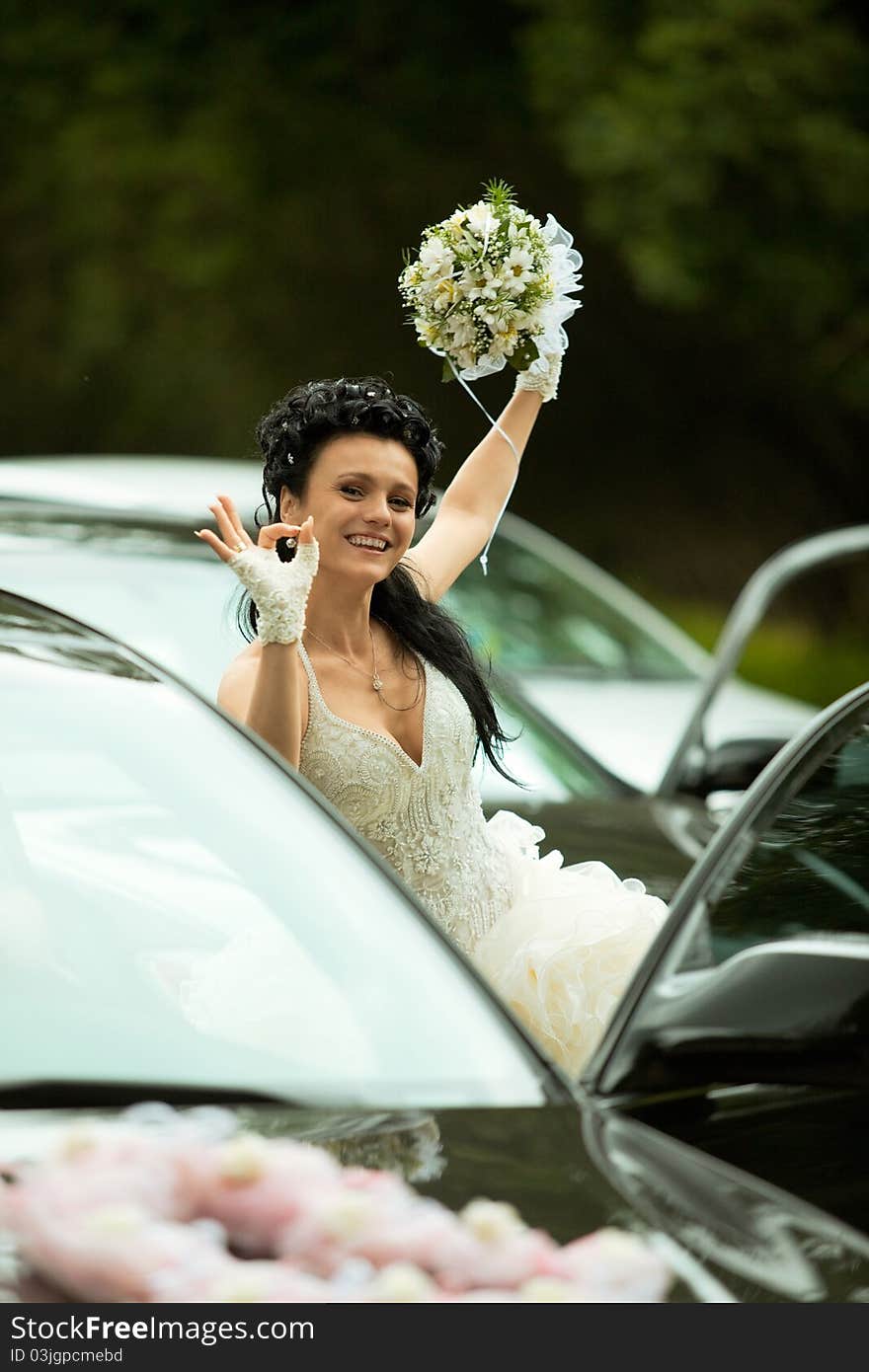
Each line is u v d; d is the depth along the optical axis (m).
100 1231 3.80
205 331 44.34
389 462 7.28
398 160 43.97
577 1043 6.73
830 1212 4.67
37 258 44.28
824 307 35.69
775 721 16.34
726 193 34.41
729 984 5.03
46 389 45.66
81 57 43.25
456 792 7.54
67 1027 4.84
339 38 43.88
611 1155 4.54
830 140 33.06
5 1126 4.46
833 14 34.69
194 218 43.12
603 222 34.66
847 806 5.96
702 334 45.22
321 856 5.46
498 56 43.97
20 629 6.12
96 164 42.28
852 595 45.25
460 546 8.39
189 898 5.27
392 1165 4.37
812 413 45.88
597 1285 3.88
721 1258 4.12
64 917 5.18
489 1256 3.89
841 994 4.95
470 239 8.20
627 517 48.41
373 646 7.50
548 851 9.00
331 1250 3.89
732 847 5.62
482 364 8.46
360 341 45.31
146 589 11.22
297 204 43.69
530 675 16.17
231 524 6.53
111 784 5.52
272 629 6.44
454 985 5.15
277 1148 4.18
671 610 46.62
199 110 43.16
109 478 15.57
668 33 33.31
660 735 15.46
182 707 5.89
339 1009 4.98
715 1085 4.99
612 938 6.89
